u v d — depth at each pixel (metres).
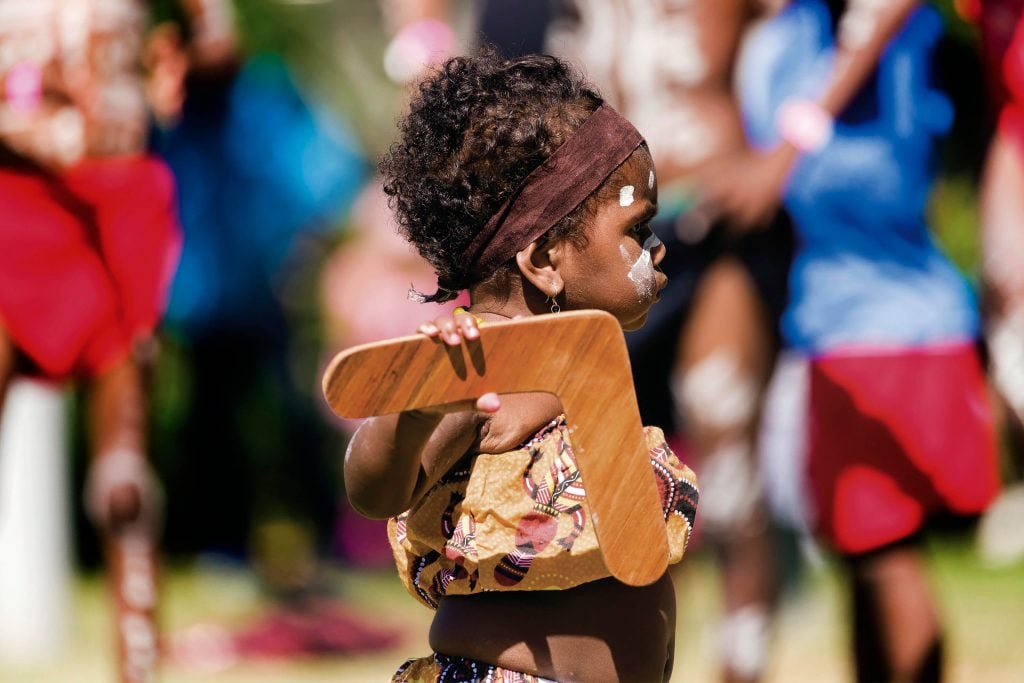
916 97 9.70
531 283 5.21
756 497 10.42
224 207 16.11
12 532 14.16
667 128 10.50
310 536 17.72
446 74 5.34
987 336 9.55
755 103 10.40
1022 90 9.20
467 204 5.16
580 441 4.79
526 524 5.07
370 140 17.64
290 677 12.52
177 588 16.91
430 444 5.11
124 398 9.61
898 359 9.43
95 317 9.49
